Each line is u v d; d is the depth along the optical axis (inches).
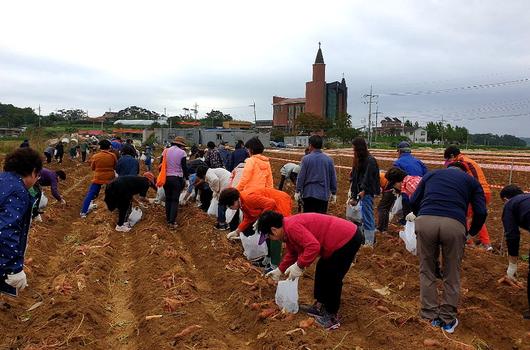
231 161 463.5
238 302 234.2
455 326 211.9
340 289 206.4
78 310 213.8
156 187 497.4
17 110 4357.8
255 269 279.4
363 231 343.0
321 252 202.4
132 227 423.5
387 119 5369.1
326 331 201.9
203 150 570.9
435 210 211.2
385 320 205.9
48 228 391.9
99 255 311.6
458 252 207.8
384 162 1179.3
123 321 227.1
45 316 210.8
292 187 687.1
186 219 431.8
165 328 202.4
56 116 4960.6
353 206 344.8
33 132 2202.3
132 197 407.5
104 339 205.9
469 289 267.6
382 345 191.5
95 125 4352.9
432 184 219.5
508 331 214.2
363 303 229.8
